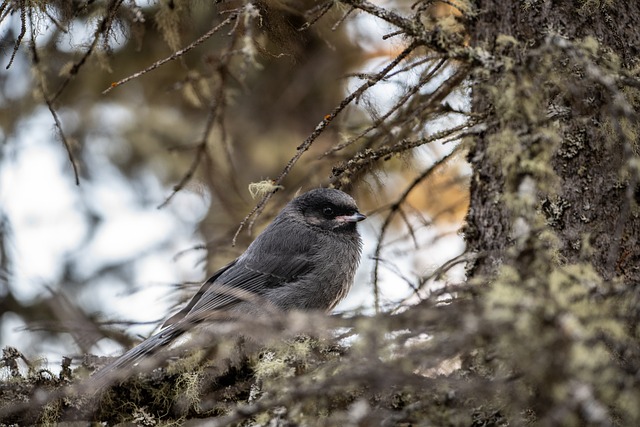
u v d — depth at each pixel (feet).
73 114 55.06
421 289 28.07
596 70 24.54
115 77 53.42
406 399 24.91
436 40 26.81
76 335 38.37
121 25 35.01
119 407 30.53
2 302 48.98
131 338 39.27
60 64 37.60
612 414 22.20
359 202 49.06
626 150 23.94
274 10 32.71
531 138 25.88
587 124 29.12
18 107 51.70
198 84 40.57
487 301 21.15
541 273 22.39
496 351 21.72
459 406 22.77
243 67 31.55
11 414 29.35
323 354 27.61
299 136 56.39
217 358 30.53
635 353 21.43
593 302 21.33
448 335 21.75
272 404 22.80
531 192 26.43
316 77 54.80
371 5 26.96
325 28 38.93
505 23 31.45
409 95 31.40
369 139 36.83
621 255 28.04
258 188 30.37
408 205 40.60
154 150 56.24
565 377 19.63
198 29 40.50
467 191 41.65
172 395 30.71
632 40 30.63
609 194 28.63
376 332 22.25
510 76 26.03
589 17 30.50
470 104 33.91
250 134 56.18
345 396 24.91
